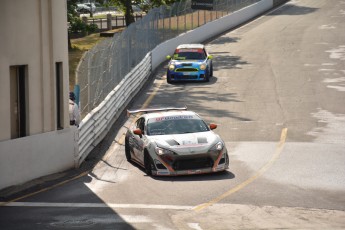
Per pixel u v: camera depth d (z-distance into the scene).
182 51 54.25
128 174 26.22
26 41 24.56
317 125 36.03
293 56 64.38
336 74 53.81
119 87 40.66
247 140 32.81
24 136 24.88
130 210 20.48
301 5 105.88
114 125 37.25
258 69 57.94
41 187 24.12
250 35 81.38
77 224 18.84
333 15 93.25
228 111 40.97
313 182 24.03
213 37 81.81
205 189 23.17
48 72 25.83
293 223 18.66
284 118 38.31
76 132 27.61
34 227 18.59
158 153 25.28
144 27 55.62
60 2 26.41
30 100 24.97
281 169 26.30
